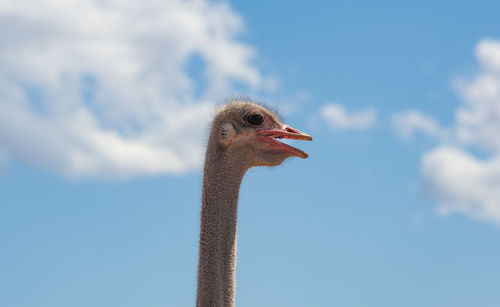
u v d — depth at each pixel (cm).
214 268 416
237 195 423
